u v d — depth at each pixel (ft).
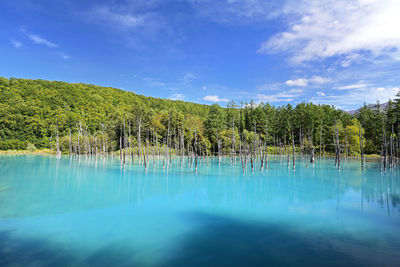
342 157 209.56
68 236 41.04
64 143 260.01
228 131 241.14
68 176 107.34
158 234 42.42
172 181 97.45
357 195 73.00
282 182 94.99
